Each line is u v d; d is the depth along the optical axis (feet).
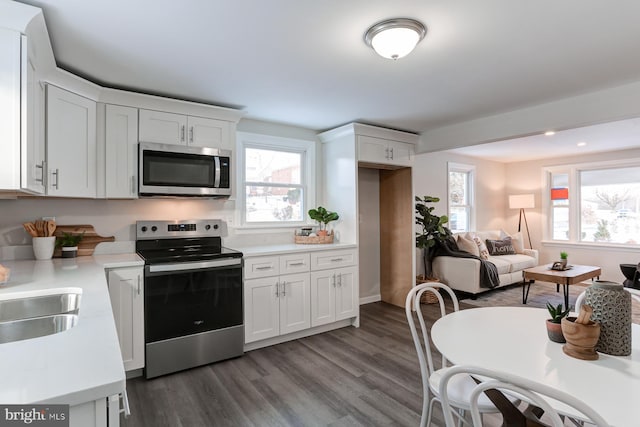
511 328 5.09
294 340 10.62
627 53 6.84
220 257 8.96
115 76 7.80
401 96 9.29
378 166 13.41
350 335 11.06
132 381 7.99
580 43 6.43
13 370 2.52
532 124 10.27
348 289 11.72
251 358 9.28
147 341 8.03
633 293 6.00
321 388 7.68
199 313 8.70
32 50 5.35
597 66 7.45
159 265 8.11
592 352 4.03
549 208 20.77
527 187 21.53
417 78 8.05
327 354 9.54
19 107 4.88
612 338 4.08
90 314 3.85
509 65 7.36
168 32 5.94
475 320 5.45
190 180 9.21
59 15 5.34
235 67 7.39
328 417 6.59
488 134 11.34
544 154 19.35
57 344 3.02
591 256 19.07
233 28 5.83
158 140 8.96
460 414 5.72
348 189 12.16
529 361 4.00
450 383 5.05
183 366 8.48
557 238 20.56
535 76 7.97
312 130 13.06
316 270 10.95
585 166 19.34
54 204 8.54
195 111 9.47
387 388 7.68
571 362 3.96
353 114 10.95
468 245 16.78
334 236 12.73
